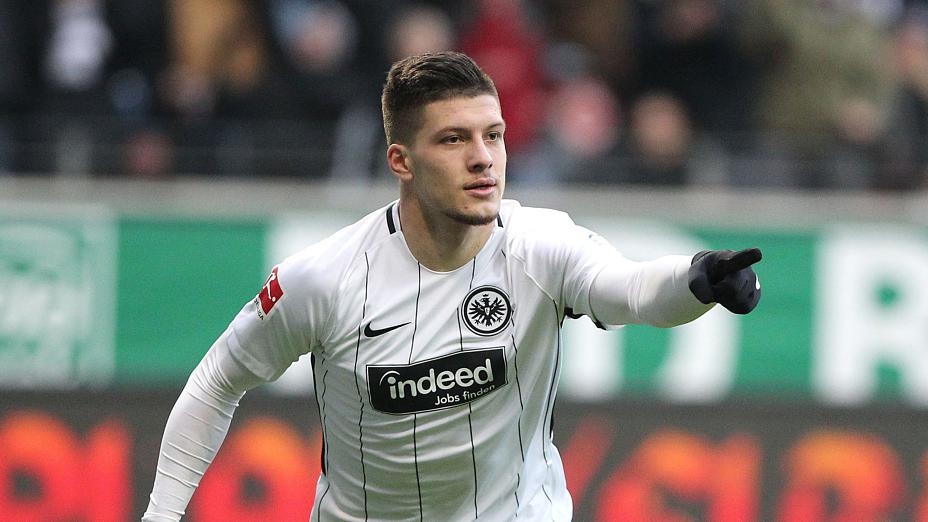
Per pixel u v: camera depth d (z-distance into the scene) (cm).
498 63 2609
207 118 2598
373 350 1193
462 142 1126
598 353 2523
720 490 2503
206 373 1264
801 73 2634
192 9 2650
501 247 1190
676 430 2509
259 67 2666
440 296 1185
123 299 2534
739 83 2708
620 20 2795
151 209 2544
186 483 1280
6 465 2509
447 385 1191
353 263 1196
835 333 2525
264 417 2505
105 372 2527
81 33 2695
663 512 2503
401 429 1209
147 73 2673
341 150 2580
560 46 2816
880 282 2525
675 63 2745
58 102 2630
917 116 2694
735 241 2544
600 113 2689
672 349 2525
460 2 2770
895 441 2508
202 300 2539
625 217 2555
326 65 2666
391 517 1265
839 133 2609
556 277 1176
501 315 1183
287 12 2723
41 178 2550
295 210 2550
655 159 2584
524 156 2598
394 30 2714
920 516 2503
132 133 2584
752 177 2570
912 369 2514
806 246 2538
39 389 2517
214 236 2545
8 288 2528
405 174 1171
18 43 2677
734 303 998
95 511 2508
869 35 2666
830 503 2508
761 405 2512
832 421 2511
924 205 2538
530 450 1239
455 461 1217
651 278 1056
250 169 2570
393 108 1159
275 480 2495
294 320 1203
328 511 1299
